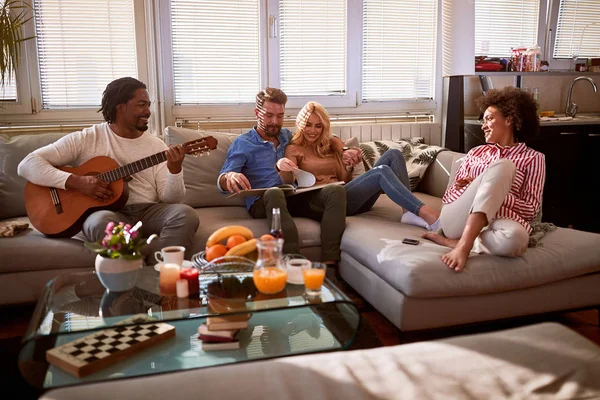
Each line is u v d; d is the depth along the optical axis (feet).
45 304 5.75
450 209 8.09
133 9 11.62
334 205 8.95
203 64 12.25
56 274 8.04
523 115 8.21
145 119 9.12
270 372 3.76
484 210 7.25
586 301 7.78
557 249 7.55
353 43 13.07
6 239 8.03
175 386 3.56
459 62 12.28
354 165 10.34
